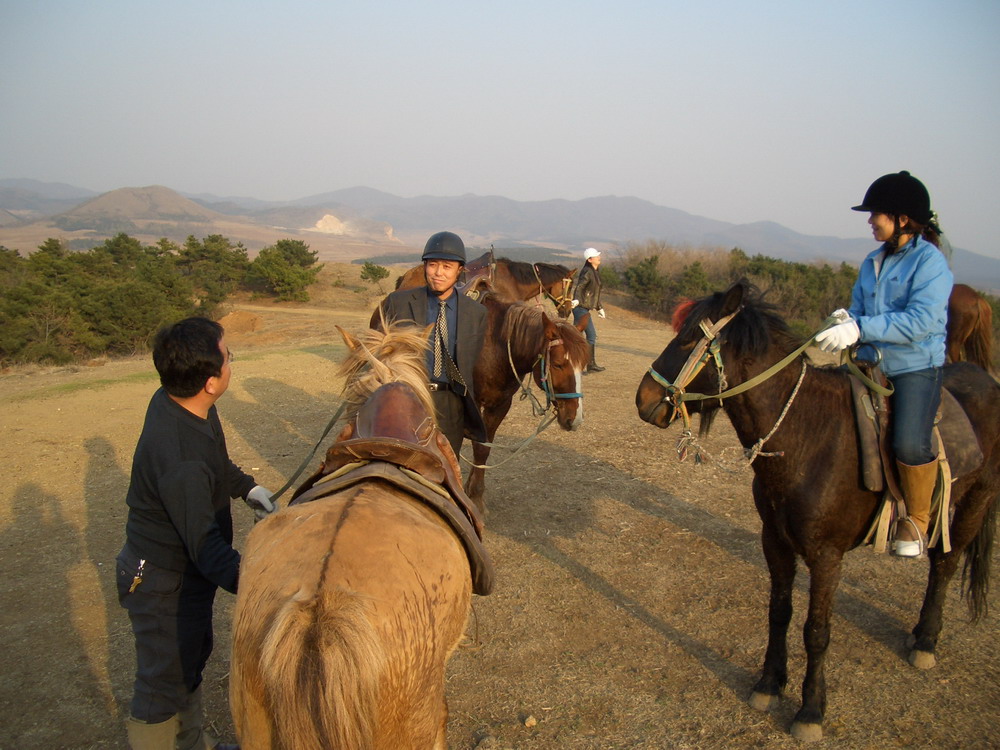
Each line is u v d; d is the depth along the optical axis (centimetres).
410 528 194
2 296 2100
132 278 2605
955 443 333
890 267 326
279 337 2038
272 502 269
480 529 259
